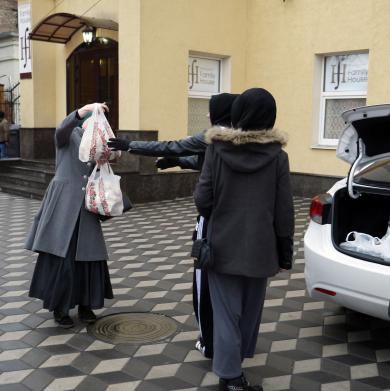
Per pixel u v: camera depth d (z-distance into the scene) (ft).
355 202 14.26
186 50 35.55
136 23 33.22
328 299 13.05
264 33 37.52
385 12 31.14
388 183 13.07
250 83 38.70
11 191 40.22
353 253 12.57
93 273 14.06
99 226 14.11
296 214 29.89
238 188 10.21
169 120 35.19
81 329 14.29
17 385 11.38
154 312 15.56
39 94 44.75
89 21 38.58
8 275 19.34
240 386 10.42
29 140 44.70
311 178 35.32
